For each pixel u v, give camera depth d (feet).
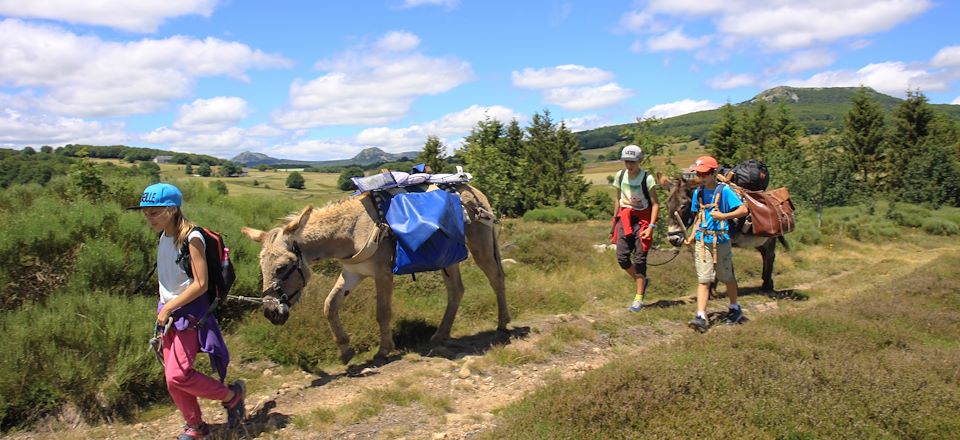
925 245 69.82
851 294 33.50
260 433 15.05
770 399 14.74
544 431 13.70
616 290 33.35
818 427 13.94
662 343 21.70
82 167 29.58
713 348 18.76
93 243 22.04
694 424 13.76
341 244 19.99
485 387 18.53
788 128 136.56
